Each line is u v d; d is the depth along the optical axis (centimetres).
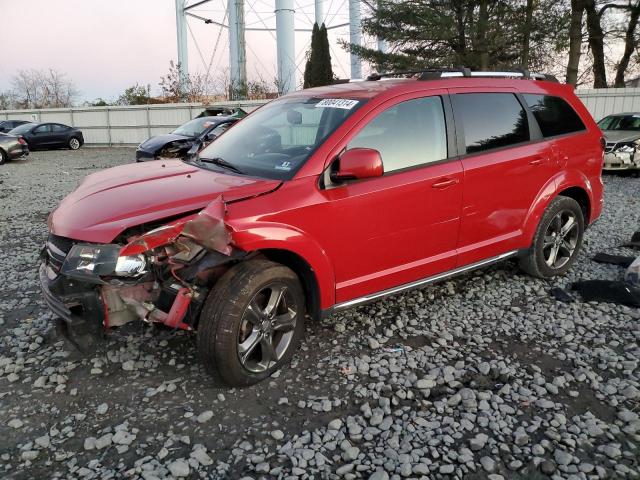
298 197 343
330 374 357
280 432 295
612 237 682
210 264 315
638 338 402
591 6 2609
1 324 438
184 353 383
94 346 333
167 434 296
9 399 331
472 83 448
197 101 3509
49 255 352
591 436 293
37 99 6350
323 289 362
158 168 415
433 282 433
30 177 1465
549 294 489
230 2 3975
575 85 2333
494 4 2189
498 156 445
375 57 2369
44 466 273
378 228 380
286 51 3688
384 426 301
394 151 390
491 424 303
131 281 313
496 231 459
